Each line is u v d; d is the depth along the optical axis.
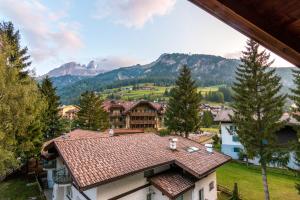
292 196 21.38
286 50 2.29
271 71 20.08
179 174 16.70
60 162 19.12
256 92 20.33
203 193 17.45
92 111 47.97
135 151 16.91
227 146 35.75
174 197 13.69
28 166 28.92
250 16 1.92
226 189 22.05
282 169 29.20
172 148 19.00
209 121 80.12
